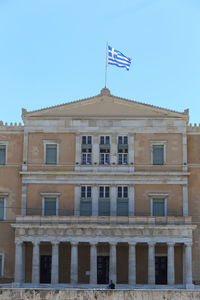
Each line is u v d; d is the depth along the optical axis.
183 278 60.78
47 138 65.12
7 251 63.22
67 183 64.12
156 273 62.31
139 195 63.69
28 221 60.47
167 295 29.38
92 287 58.41
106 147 64.88
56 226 59.41
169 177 63.94
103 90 65.75
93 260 59.06
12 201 64.44
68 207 63.56
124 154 64.69
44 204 63.88
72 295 29.33
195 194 64.31
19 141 66.00
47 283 61.47
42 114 65.56
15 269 59.16
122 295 29.36
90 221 60.19
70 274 61.44
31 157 64.75
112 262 58.91
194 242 63.03
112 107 65.62
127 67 67.56
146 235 59.50
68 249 62.78
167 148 64.69
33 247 59.75
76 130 65.19
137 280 62.16
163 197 63.53
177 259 62.34
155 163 64.44
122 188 63.94
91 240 59.41
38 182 64.12
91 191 63.97
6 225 63.84
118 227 59.28
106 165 64.00
